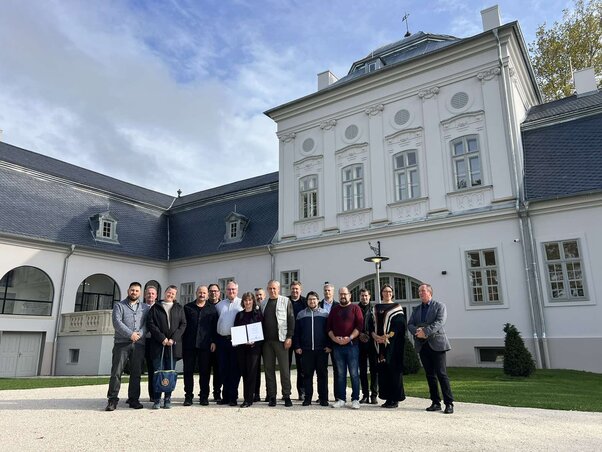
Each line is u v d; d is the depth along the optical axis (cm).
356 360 721
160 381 696
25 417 640
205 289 791
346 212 1827
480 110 1593
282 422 599
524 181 1483
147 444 488
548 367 1296
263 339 733
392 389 713
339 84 1928
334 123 1958
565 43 2612
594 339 1252
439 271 1555
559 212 1374
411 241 1639
